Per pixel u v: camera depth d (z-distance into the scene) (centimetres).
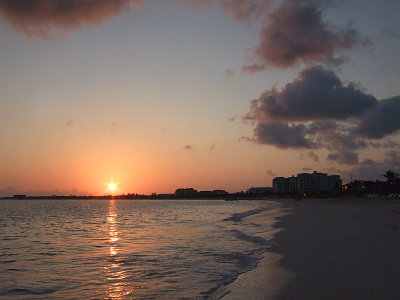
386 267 1172
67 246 2220
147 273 1328
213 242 2203
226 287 1041
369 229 2362
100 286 1156
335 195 18662
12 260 1708
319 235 2125
